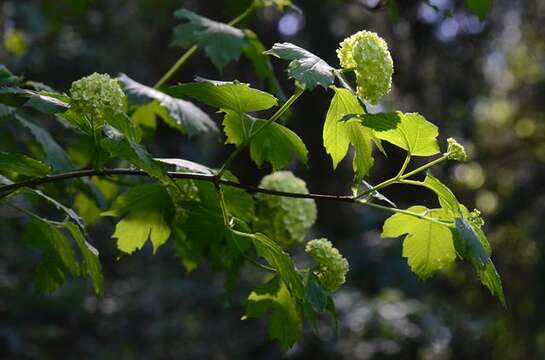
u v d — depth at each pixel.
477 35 11.29
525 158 10.59
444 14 3.06
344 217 11.37
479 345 8.72
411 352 7.77
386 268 8.97
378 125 1.92
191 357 8.69
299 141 2.37
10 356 7.60
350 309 8.08
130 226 2.55
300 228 2.60
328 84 1.91
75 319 8.64
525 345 9.15
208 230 2.54
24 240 2.49
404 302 8.31
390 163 10.48
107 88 2.03
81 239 2.27
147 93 2.90
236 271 2.62
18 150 3.24
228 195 2.47
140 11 8.62
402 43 11.12
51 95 2.06
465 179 10.84
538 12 11.23
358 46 2.04
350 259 9.21
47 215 6.68
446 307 8.86
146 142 3.13
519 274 9.53
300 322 2.43
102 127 2.06
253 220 2.57
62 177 2.15
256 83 11.05
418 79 11.25
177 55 10.79
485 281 2.02
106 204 2.89
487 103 11.73
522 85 11.43
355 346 7.72
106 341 8.75
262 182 2.63
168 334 8.86
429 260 2.20
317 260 2.24
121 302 9.16
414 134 2.05
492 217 9.81
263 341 8.88
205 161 10.20
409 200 10.47
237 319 9.30
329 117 2.14
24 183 2.15
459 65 11.40
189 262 2.75
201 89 2.16
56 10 5.21
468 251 1.98
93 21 9.31
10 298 8.03
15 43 5.53
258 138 2.37
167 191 2.49
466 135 11.15
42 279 2.53
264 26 10.78
